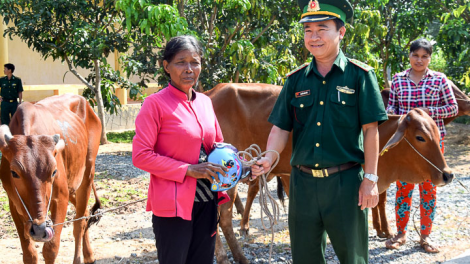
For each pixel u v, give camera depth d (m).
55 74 15.98
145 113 2.61
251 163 2.86
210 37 8.82
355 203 2.84
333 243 2.93
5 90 11.66
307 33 2.85
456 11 9.57
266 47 10.03
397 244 4.68
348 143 2.86
